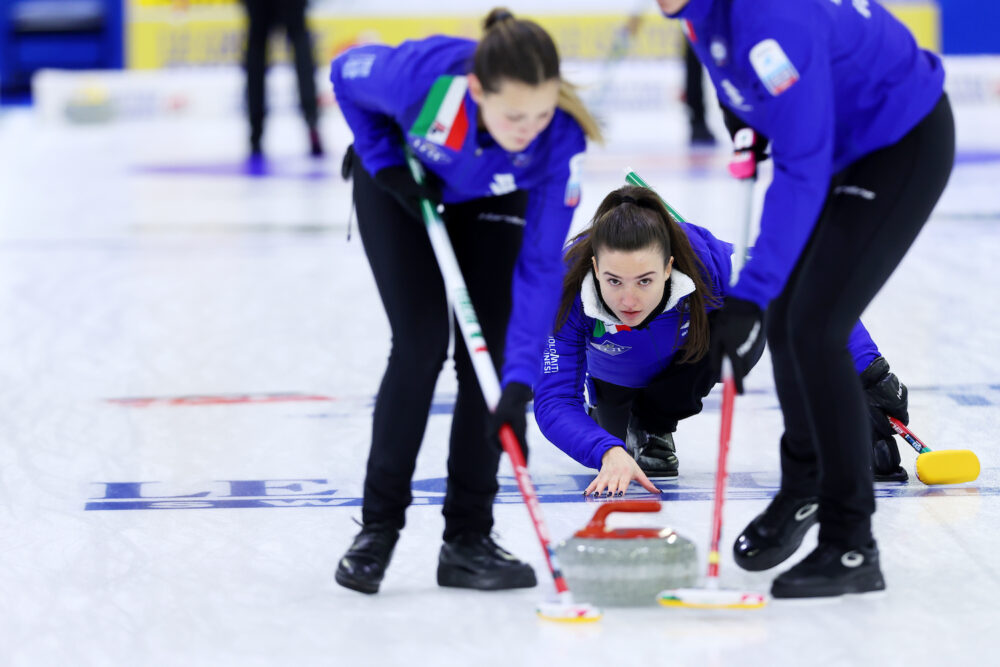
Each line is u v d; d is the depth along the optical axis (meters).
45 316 21.56
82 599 9.93
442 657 8.72
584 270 11.91
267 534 11.45
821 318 9.51
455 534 10.25
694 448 14.06
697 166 39.03
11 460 13.81
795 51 8.63
